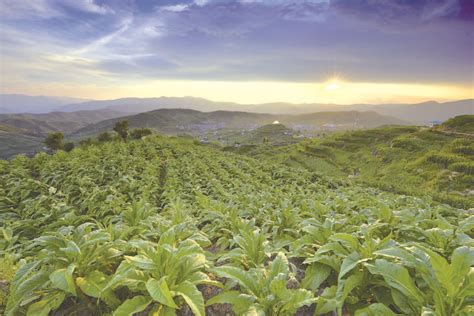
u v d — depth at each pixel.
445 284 3.38
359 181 38.69
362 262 4.18
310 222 6.53
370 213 8.00
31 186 15.23
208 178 24.41
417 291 3.58
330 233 5.81
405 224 6.46
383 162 82.94
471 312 3.18
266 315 3.82
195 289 3.88
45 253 4.95
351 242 4.62
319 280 4.64
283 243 6.82
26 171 20.56
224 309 4.52
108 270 5.12
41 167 22.16
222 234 8.10
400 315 3.46
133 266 4.24
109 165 23.19
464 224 5.48
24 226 9.40
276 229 7.78
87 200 13.59
